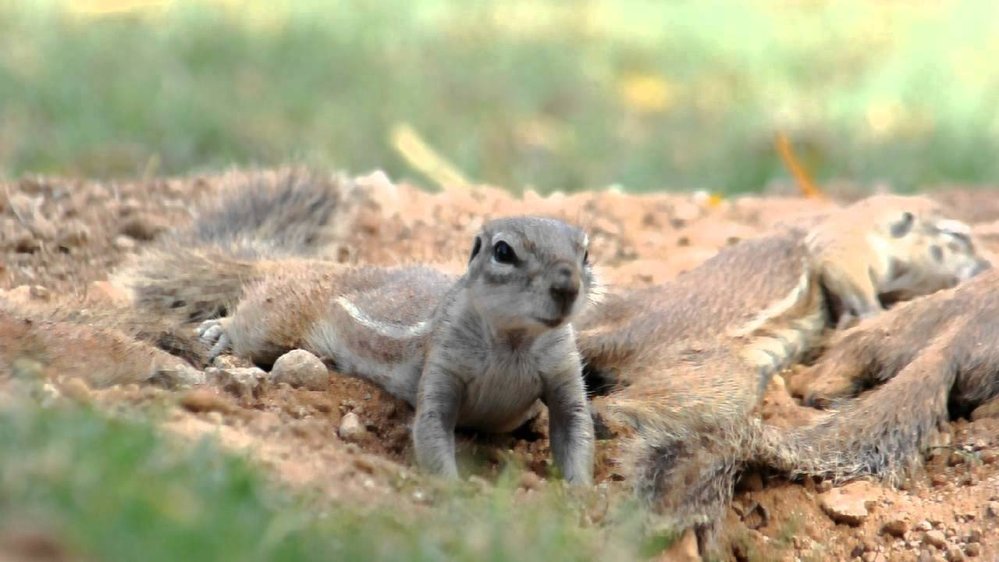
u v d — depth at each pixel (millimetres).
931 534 9281
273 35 28203
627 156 23391
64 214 13719
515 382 9406
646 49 31516
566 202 15352
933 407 10359
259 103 23703
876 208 12898
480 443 9984
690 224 15031
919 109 25797
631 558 7676
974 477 9898
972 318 10906
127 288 11922
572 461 9336
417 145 20641
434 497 8094
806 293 11906
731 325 11445
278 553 6270
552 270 8836
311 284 11016
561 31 32719
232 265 11906
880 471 9938
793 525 9266
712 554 8859
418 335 9750
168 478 6531
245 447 7926
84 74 23484
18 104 21656
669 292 11867
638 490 8828
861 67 29828
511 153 23266
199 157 20547
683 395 10406
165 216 14062
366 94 25359
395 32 30625
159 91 23156
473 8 34062
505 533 7246
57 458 6203
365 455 8656
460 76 27953
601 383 11398
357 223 14148
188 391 8898
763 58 30672
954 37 31078
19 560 5348
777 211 15641
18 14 26938
